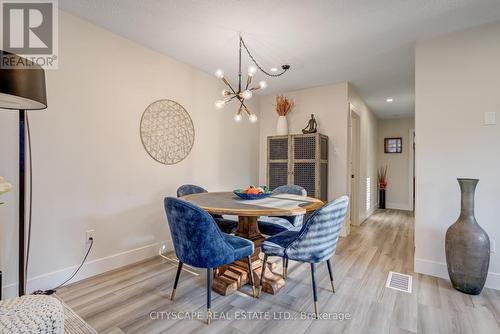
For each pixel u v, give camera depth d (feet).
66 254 7.23
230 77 12.14
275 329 5.37
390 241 11.84
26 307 3.18
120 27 7.95
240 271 7.30
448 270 7.24
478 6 6.59
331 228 5.98
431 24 7.48
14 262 6.33
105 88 8.07
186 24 7.71
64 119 7.14
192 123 11.04
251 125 14.74
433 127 8.14
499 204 7.24
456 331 5.32
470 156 7.61
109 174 8.20
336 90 13.00
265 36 8.34
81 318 5.64
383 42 8.63
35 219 6.63
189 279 7.64
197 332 5.24
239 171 13.84
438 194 8.05
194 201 7.25
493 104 7.33
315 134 12.28
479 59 7.53
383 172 21.99
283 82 12.78
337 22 7.47
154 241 9.57
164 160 9.90
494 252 7.29
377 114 20.11
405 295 6.79
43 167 6.75
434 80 8.16
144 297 6.59
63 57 7.12
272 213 5.77
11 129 6.29
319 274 8.12
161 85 9.73
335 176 13.05
